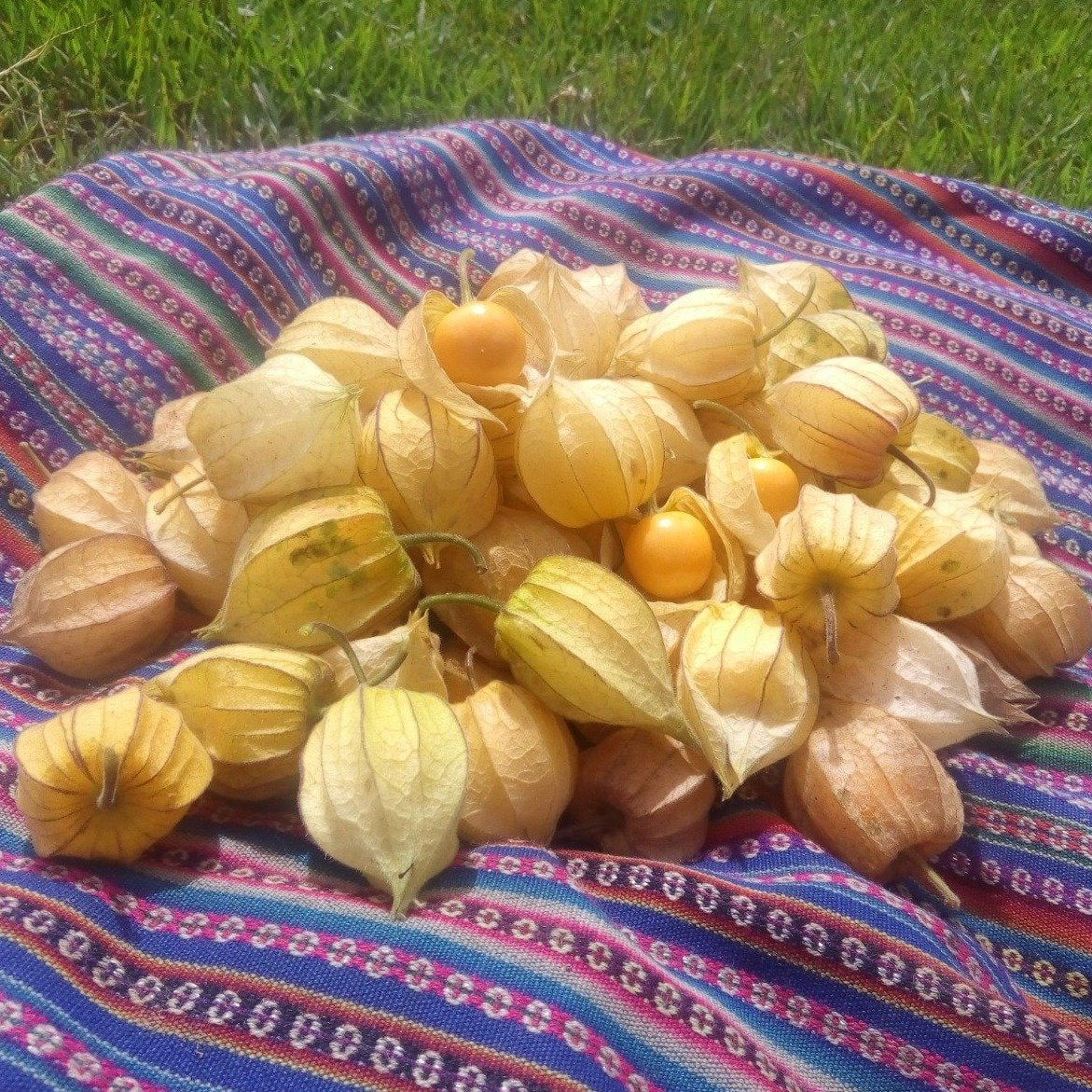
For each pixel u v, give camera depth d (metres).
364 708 0.21
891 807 0.24
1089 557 0.36
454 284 0.39
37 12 0.46
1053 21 0.67
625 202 0.42
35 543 0.29
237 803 0.24
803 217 0.44
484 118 0.50
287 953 0.20
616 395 0.26
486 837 0.23
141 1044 0.19
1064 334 0.40
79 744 0.21
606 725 0.25
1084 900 0.26
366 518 0.23
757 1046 0.21
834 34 0.60
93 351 0.31
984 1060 0.22
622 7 0.58
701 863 0.24
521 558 0.26
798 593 0.24
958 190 0.45
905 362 0.39
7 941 0.19
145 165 0.36
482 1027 0.19
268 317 0.35
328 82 0.48
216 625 0.24
